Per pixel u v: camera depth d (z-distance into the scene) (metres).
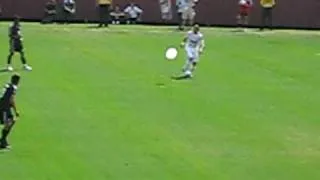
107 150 50.19
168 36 91.69
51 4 97.69
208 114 59.50
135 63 76.62
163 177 45.66
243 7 101.31
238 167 48.06
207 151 50.78
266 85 70.38
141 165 47.56
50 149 49.97
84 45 84.88
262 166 48.47
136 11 98.94
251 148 51.81
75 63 75.81
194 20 101.00
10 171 45.81
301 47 90.19
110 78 69.88
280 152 51.28
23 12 98.38
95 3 98.81
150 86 67.44
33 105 60.06
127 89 66.19
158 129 55.06
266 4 101.56
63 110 59.06
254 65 78.94
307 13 104.12
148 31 94.31
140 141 52.22
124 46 85.12
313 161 49.69
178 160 48.75
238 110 61.06
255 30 100.25
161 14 99.81
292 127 57.03
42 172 45.84
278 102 64.31
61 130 54.00
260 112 60.84
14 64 73.94
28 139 51.72
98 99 62.56
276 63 80.62
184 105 61.75
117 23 98.62
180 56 80.56
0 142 49.69
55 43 85.12
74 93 64.31
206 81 70.38
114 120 56.81
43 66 73.75
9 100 49.00
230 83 70.25
